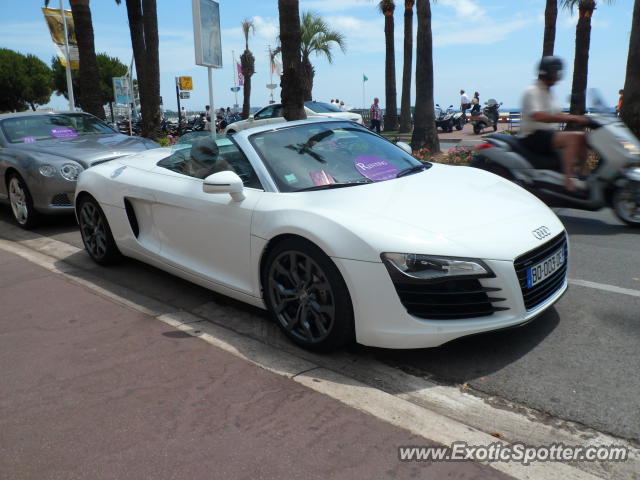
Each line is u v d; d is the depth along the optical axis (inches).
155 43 620.7
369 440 91.4
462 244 109.7
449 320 110.0
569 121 223.1
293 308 128.3
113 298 164.2
